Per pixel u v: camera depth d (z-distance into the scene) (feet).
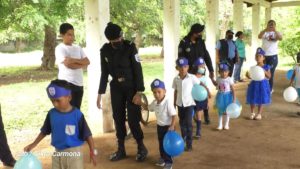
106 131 23.00
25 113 31.91
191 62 21.17
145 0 70.95
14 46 125.80
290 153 18.99
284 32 66.69
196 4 79.66
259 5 52.85
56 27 55.77
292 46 63.00
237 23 45.73
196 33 21.07
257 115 26.40
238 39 44.42
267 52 31.99
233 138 21.66
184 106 18.74
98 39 22.29
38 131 25.64
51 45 67.36
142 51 110.42
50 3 49.80
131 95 17.34
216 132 22.94
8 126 27.14
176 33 29.35
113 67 17.17
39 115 31.14
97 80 22.88
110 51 17.12
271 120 26.02
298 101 31.55
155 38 106.93
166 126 16.40
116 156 18.20
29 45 127.44
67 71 17.65
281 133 22.65
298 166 17.22
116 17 63.87
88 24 22.41
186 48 21.13
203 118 26.55
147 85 46.29
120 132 18.13
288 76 30.40
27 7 48.57
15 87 47.50
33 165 11.78
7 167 17.26
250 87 26.30
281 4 60.08
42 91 44.06
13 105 35.58
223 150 19.52
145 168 17.12
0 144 16.85
